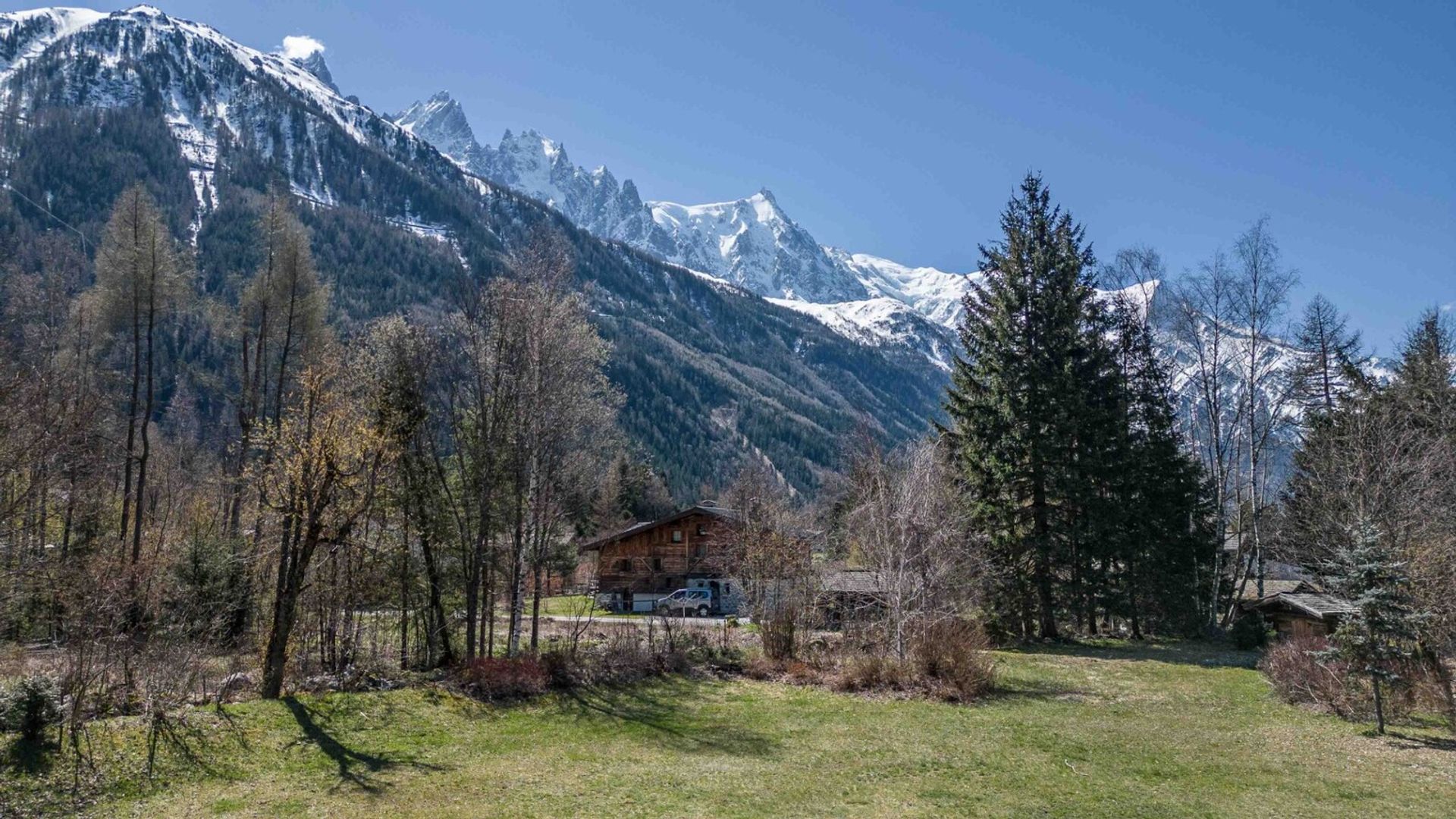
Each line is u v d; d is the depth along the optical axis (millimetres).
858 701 23125
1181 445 42625
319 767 14969
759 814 13211
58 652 19844
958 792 14656
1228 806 13812
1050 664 29469
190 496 42000
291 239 34312
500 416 26047
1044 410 34125
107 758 13727
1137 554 36156
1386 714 19844
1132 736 19141
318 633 24516
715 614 58812
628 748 17672
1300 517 36438
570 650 25641
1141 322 39969
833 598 32969
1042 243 36438
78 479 28141
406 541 25328
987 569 31781
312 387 20625
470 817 12703
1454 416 31531
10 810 11820
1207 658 30953
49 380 23891
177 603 20922
